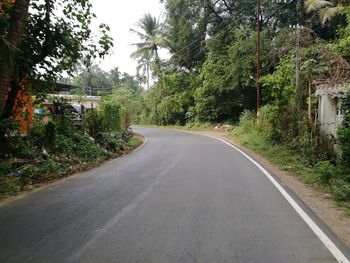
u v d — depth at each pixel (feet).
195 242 15.98
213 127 117.80
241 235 16.89
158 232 17.35
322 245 15.65
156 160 44.88
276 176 32.99
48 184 30.66
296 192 26.43
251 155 49.78
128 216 20.11
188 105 141.28
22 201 24.45
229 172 34.99
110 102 75.72
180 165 39.91
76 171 37.70
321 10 86.99
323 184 29.66
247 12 112.57
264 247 15.39
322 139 45.83
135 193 25.94
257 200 23.67
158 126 154.61
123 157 49.47
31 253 14.94
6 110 37.99
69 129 49.73
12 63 28.58
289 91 55.72
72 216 20.33
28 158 37.52
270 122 60.44
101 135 58.03
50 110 49.85
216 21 129.39
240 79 102.42
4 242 16.31
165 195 25.13
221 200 23.63
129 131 90.07
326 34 99.09
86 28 43.21
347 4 80.43
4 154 35.91
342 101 39.78
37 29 39.81
